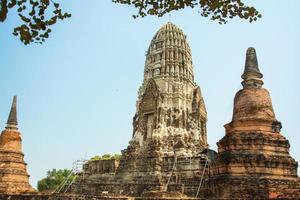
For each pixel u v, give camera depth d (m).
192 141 62.53
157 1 14.22
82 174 64.62
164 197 34.72
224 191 28.36
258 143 29.98
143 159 58.47
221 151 31.67
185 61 71.69
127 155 62.00
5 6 10.72
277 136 31.00
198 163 52.50
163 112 64.75
